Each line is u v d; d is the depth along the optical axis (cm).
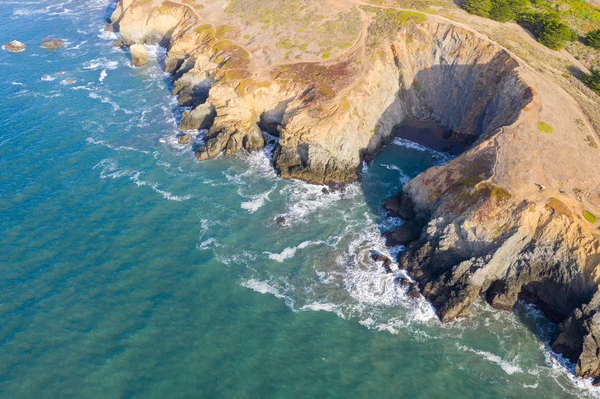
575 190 5894
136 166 7769
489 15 9200
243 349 5156
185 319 5444
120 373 4869
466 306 5584
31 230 6544
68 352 5056
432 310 5653
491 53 8106
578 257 5397
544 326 5547
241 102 8106
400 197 7050
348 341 5303
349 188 7412
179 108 9219
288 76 8362
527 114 6800
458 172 6438
